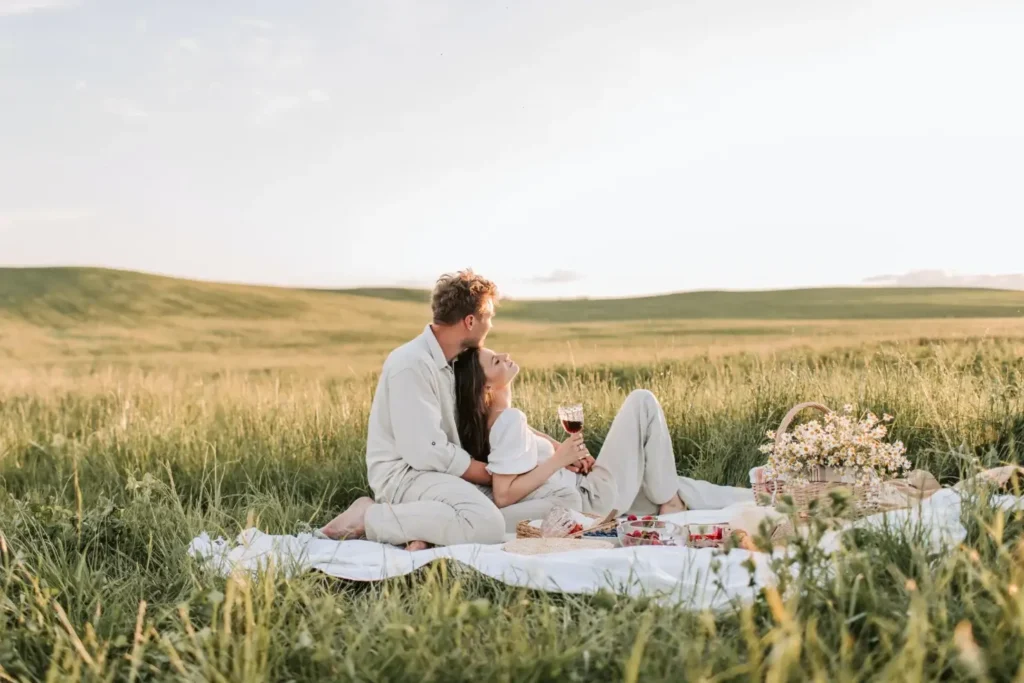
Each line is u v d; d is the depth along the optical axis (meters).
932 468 6.23
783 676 2.37
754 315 48.38
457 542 4.64
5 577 3.71
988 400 6.67
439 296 5.01
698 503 5.44
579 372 13.87
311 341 42.56
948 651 2.59
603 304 54.47
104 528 4.55
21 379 11.03
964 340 9.86
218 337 42.16
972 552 2.97
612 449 5.25
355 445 6.91
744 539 3.91
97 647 3.05
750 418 7.27
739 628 2.94
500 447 4.94
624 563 3.68
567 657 2.73
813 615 2.79
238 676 2.73
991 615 2.78
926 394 7.02
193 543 4.28
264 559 3.98
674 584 3.39
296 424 7.43
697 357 16.95
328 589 3.71
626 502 5.21
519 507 5.00
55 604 3.25
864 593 2.89
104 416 8.09
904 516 4.05
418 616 3.06
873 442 4.51
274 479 6.41
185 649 2.93
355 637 3.00
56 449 6.76
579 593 3.53
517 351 34.53
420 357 4.93
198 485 6.26
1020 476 4.70
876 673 2.51
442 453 4.86
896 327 36.44
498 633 2.90
